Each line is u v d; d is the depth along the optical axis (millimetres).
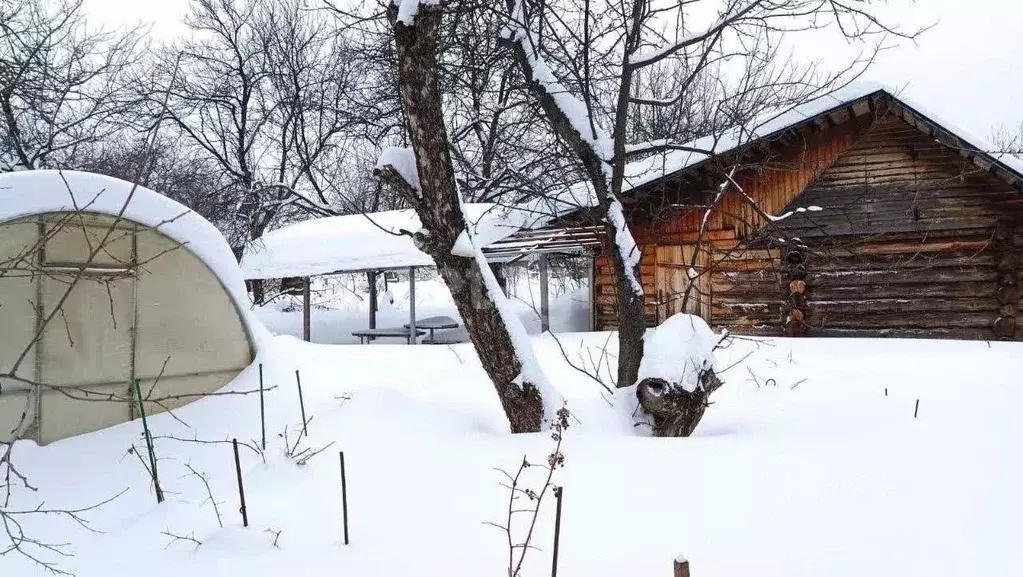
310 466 4305
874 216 11992
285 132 24969
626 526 3152
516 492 3631
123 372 5805
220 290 6586
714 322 12789
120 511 4117
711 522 3154
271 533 3264
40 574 3260
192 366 6320
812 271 12359
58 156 17234
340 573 2807
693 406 4988
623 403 5391
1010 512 3119
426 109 4770
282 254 15734
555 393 5238
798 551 2834
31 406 5230
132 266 4492
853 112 11758
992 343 9812
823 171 12289
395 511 3473
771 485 3576
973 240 11500
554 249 12422
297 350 8969
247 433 5492
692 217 12906
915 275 11773
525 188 9422
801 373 7312
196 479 4504
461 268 5066
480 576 2732
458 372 7918
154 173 21156
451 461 4246
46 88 14383
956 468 3734
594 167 6016
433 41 4684
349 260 14570
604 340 10469
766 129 11391
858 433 4578
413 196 5023
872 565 2691
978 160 10969
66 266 5426
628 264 5805
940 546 2822
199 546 3203
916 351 8945
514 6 6027
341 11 7105
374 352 10164
